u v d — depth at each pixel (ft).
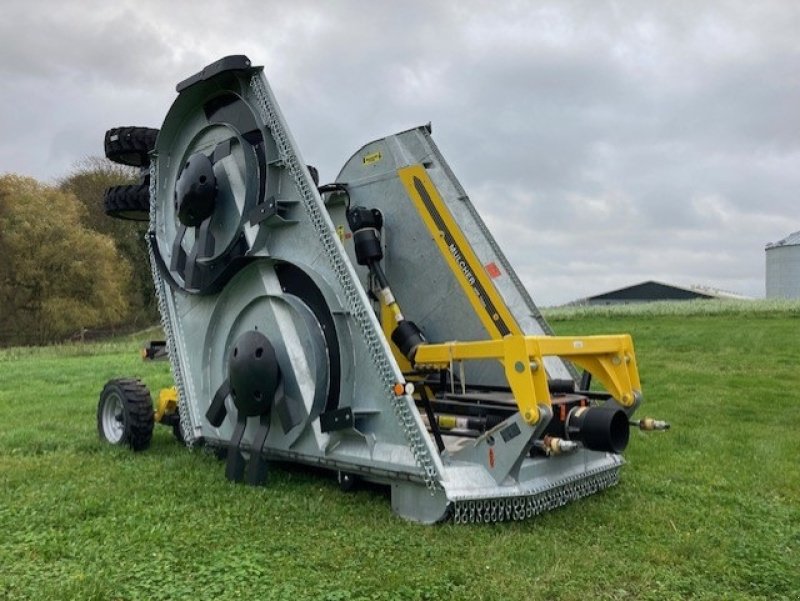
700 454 20.25
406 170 18.39
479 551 11.91
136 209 21.59
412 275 18.33
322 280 15.23
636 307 98.78
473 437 14.93
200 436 18.47
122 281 134.82
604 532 13.29
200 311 18.48
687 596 10.68
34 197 124.77
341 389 14.87
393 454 13.88
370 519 13.57
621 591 10.67
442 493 13.00
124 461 18.49
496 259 17.46
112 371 48.70
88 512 14.01
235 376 15.75
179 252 18.78
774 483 17.13
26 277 121.80
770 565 11.80
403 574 10.90
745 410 28.37
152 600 10.06
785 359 47.83
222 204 17.39
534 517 14.02
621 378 15.23
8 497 15.11
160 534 12.59
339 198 19.80
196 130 18.86
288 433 15.67
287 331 15.67
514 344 13.14
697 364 45.98
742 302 104.63
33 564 11.35
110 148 21.57
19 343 123.44
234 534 12.69
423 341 17.02
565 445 13.35
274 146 16.42
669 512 14.56
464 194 17.74
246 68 16.74
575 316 90.38
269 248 16.48
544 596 10.44
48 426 24.56
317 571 11.10
